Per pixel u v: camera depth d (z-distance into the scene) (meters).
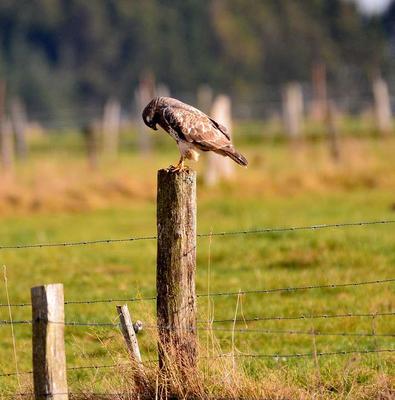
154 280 26.62
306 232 32.38
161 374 15.50
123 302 22.28
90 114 129.12
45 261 30.52
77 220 40.38
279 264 27.91
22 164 66.50
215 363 15.79
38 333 14.52
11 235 36.44
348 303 23.14
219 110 48.78
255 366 17.95
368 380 16.84
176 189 15.40
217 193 45.84
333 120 58.88
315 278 25.70
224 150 18.48
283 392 15.45
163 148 75.81
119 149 77.81
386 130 68.88
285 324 21.83
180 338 15.52
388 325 21.44
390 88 108.94
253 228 34.09
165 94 88.38
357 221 34.97
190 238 15.50
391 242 29.81
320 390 15.86
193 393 15.42
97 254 31.41
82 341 21.11
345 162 52.44
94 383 17.06
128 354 15.96
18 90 149.00
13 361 20.14
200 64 149.50
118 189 46.59
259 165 54.31
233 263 28.42
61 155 73.94
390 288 24.16
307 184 46.62
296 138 65.44
